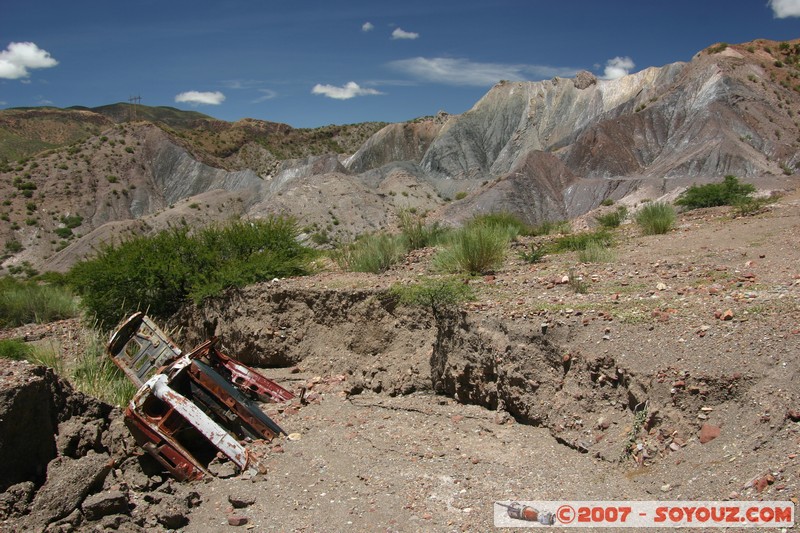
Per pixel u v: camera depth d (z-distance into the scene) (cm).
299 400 831
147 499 588
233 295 1103
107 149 15600
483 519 517
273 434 716
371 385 873
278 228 1338
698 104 10912
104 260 1276
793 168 8656
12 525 528
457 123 18638
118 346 804
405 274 1096
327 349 964
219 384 718
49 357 950
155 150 16225
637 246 1268
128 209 14200
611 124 11581
